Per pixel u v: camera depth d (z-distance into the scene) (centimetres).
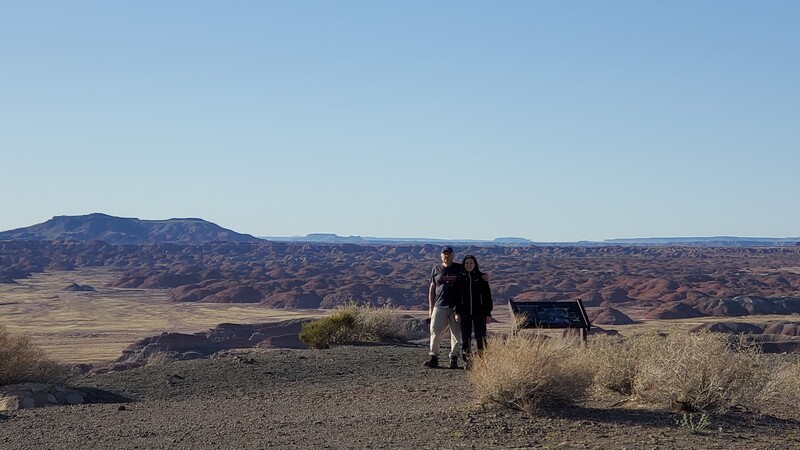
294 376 1565
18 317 15212
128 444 952
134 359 8744
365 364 1670
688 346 1011
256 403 1272
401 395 1253
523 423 950
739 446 845
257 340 9544
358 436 928
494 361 1042
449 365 1619
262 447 895
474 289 1497
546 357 1024
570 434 898
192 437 976
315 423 1023
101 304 18138
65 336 12200
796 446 848
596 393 1096
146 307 17725
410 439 900
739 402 1023
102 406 1300
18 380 1495
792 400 1073
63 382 1566
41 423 1130
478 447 854
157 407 1277
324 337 2173
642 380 1043
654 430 907
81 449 937
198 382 1541
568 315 1535
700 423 916
